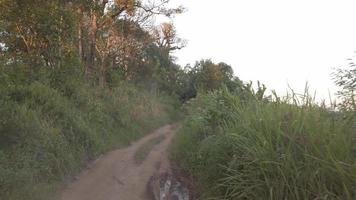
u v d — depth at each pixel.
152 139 21.31
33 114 12.18
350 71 8.27
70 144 13.08
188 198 9.41
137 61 37.69
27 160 9.95
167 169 13.05
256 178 6.95
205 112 12.20
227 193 7.65
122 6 26.11
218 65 51.16
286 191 6.36
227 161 8.46
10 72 13.58
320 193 5.79
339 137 6.04
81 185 11.02
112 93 24.27
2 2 15.18
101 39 27.67
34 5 15.72
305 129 6.67
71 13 17.17
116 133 19.08
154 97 35.19
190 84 48.53
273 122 7.32
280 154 6.67
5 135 10.57
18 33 16.23
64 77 17.48
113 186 11.12
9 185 8.47
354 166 5.53
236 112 9.93
